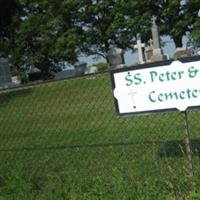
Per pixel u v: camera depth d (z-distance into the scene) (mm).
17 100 16109
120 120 11102
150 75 5984
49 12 54656
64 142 9992
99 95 14336
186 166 6305
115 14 53219
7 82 35375
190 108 5883
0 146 10375
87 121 12055
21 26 53688
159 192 5781
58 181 6711
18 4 43156
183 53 29609
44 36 54406
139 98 6066
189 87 5844
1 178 7039
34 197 6379
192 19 52062
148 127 9891
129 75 6070
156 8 52125
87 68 49500
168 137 8734
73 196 6070
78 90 14672
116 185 6020
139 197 5723
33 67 55969
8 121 13594
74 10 54344
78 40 54438
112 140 9406
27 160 8086
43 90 15469
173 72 5883
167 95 5949
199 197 5500
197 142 7832
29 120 13328
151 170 6465
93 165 7324
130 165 6898
